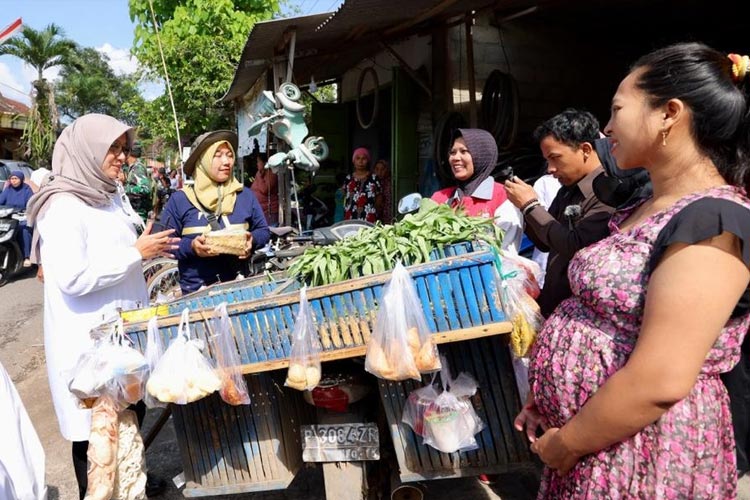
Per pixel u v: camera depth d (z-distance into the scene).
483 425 2.10
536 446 1.39
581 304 1.37
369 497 2.41
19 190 9.15
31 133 20.70
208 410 2.32
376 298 1.91
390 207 6.60
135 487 2.29
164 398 2.00
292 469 2.37
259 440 2.31
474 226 2.03
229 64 9.10
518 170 5.65
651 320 1.11
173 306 2.39
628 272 1.21
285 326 2.01
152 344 2.13
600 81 7.04
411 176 6.70
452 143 3.18
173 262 5.28
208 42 9.12
